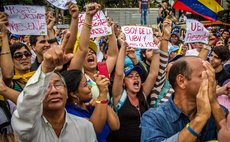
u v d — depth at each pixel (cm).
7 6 451
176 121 270
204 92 254
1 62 405
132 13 2177
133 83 450
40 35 502
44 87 254
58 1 480
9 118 375
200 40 645
